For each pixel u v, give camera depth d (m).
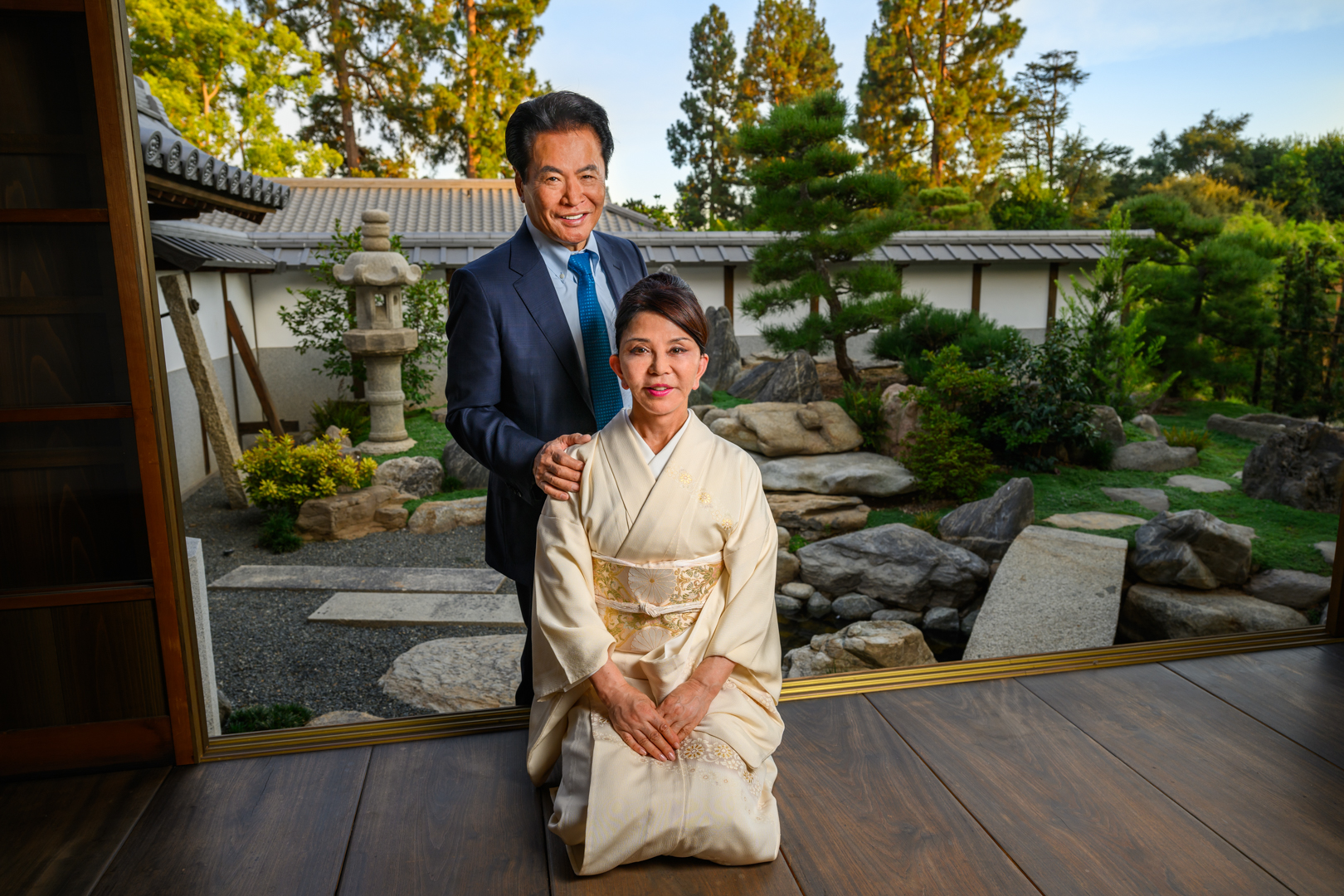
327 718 3.32
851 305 8.28
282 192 6.41
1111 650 2.38
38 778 1.75
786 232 8.61
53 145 1.57
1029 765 1.80
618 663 1.58
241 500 6.50
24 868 1.47
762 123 8.19
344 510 5.88
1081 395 6.49
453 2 17.98
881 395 7.61
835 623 5.01
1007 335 7.81
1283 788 1.71
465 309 1.71
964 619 4.95
